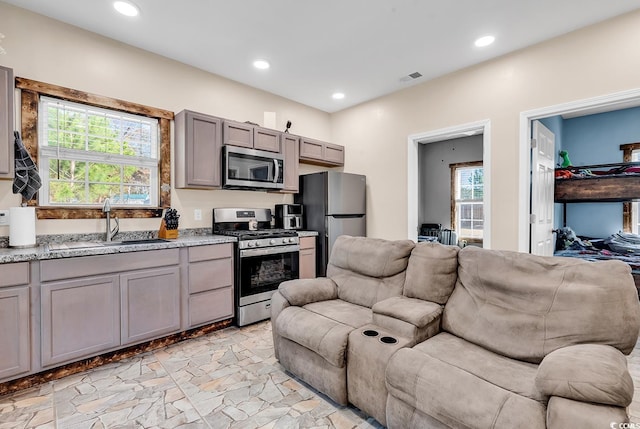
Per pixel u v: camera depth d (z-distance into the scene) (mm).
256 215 3801
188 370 2250
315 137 4680
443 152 6328
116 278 2324
